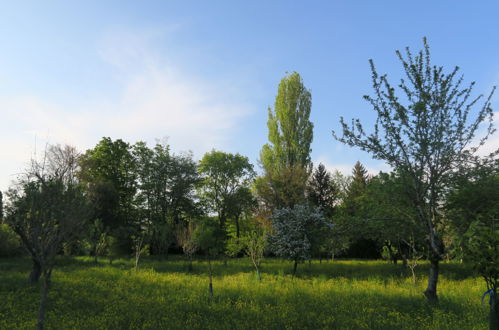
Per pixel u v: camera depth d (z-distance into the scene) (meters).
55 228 7.21
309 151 40.19
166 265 25.66
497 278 6.12
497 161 10.42
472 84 10.43
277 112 40.66
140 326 7.80
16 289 12.14
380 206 12.75
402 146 11.11
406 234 12.82
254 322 8.11
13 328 7.36
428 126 10.73
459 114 10.62
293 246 20.05
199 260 32.78
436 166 10.78
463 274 18.72
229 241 24.91
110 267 22.09
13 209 11.41
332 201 42.44
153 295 11.70
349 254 42.84
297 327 7.80
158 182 43.28
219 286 14.11
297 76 40.69
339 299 11.11
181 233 27.48
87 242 26.72
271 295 11.85
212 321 8.22
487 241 6.06
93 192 32.38
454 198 11.09
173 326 7.70
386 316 8.89
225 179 50.78
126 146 44.75
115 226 36.47
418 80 10.66
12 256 29.02
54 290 12.05
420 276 18.47
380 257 41.78
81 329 7.40
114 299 10.77
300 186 37.00
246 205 46.97
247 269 23.25
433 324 7.91
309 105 40.50
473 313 8.92
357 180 46.25
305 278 18.31
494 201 10.26
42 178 8.06
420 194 11.07
